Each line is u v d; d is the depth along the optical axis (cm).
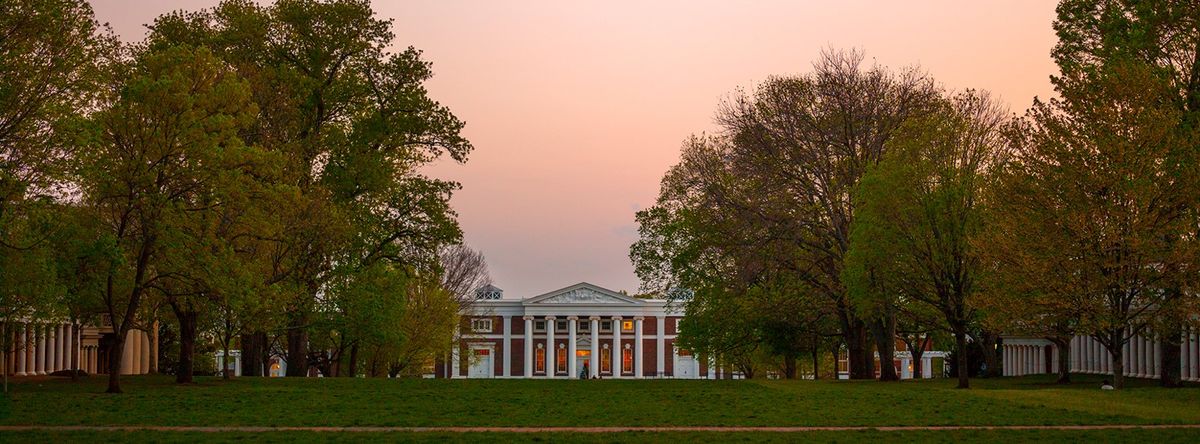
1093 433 2838
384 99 6169
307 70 6025
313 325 6209
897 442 2684
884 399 4091
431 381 5656
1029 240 4525
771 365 10094
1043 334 4950
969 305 4847
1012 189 4641
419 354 9719
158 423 3069
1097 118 4491
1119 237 4378
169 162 4509
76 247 4344
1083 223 4403
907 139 5397
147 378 6022
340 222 5538
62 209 4300
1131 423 3098
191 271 4550
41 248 4325
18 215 4138
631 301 16788
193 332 5266
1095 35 5084
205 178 4500
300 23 5972
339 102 6050
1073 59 5103
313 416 3294
